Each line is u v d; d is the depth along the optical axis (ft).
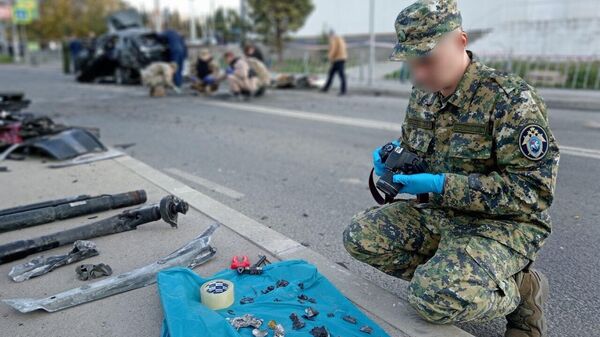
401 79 50.72
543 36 42.32
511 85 6.62
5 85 56.54
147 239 10.80
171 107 35.70
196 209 12.73
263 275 8.70
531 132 6.40
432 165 7.50
